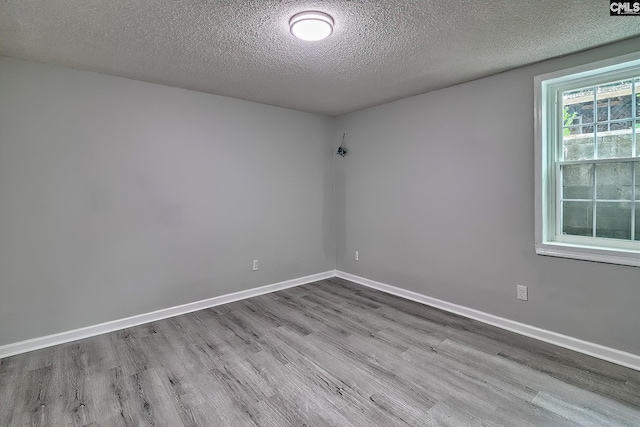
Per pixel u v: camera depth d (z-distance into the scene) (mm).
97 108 2930
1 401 2023
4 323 2586
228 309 3570
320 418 1862
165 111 3293
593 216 2592
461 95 3238
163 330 3045
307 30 2027
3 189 2561
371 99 3807
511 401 1983
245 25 2068
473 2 1827
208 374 2309
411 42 2324
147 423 1837
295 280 4406
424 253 3658
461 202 3293
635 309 2330
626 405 1933
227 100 3713
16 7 1847
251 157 3934
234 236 3832
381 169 4090
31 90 2646
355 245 4516
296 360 2484
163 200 3318
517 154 2873
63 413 1917
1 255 2568
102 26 2078
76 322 2883
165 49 2416
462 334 2895
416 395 2053
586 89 2598
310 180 4516
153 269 3279
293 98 3760
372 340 2799
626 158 2414
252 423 1829
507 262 2979
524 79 2803
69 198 2832
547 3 1844
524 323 2887
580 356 2502
